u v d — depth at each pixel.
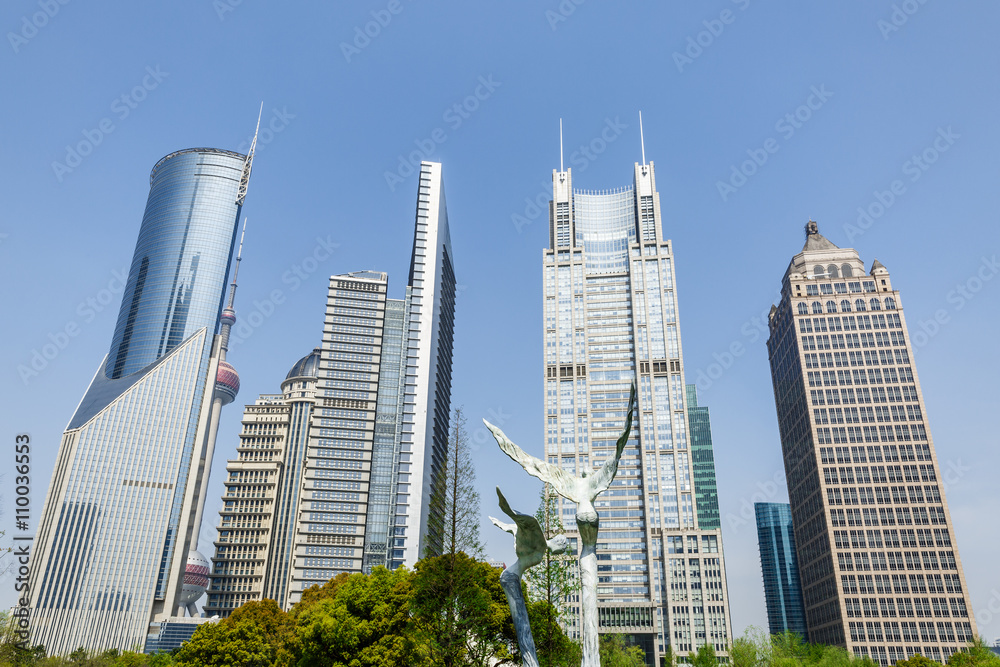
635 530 193.00
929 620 166.12
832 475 185.50
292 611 96.69
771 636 87.94
